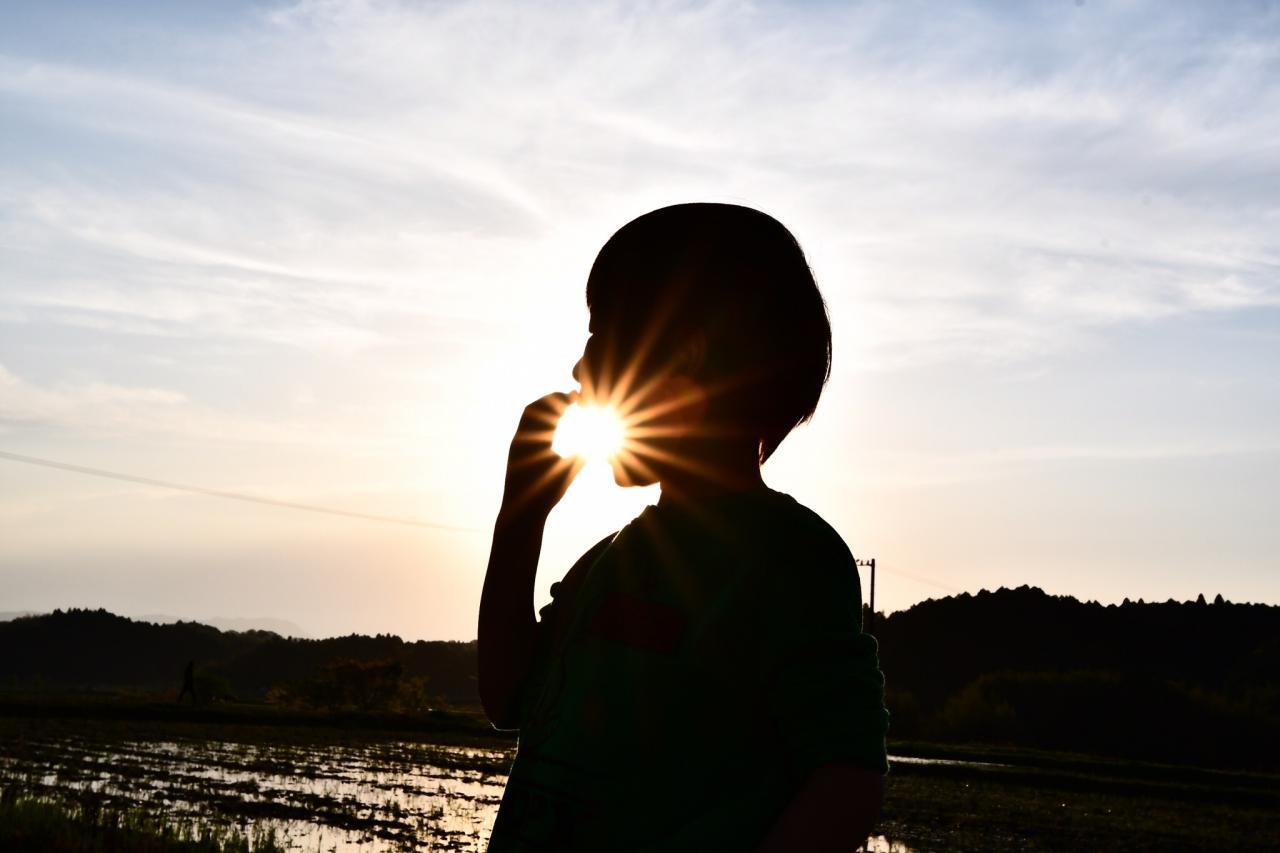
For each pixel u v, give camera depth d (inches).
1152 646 6505.9
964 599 7229.3
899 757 2095.2
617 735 45.7
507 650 54.5
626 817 44.7
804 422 51.7
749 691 45.2
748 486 49.3
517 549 54.5
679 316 50.0
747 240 51.1
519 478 54.3
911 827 1064.2
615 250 52.7
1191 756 3299.7
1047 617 6835.6
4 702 2340.1
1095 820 1214.9
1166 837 1096.8
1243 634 6673.2
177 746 1565.0
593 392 51.7
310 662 7283.5
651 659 45.9
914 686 5910.4
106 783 1071.0
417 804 1018.7
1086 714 3479.3
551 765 46.8
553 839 45.6
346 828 859.4
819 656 44.1
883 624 7017.7
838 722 42.9
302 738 1877.5
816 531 46.9
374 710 2915.8
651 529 49.3
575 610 50.8
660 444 49.9
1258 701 3750.0
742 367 49.8
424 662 6978.4
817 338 51.8
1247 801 1664.6
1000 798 1413.6
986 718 3432.6
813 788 42.1
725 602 45.7
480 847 797.9
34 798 740.0
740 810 44.3
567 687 48.0
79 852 603.8
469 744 1973.4
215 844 667.4
